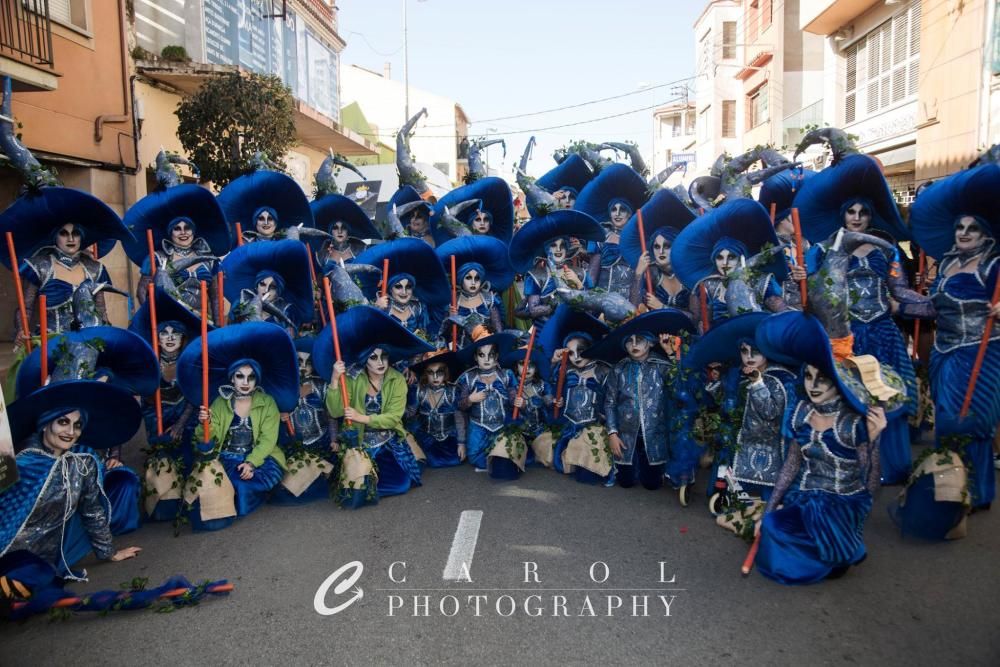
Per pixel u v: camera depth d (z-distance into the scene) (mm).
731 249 6309
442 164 45156
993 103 14516
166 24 14641
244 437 5777
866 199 6484
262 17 18734
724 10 35688
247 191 8227
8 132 6516
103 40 12547
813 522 4410
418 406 7160
